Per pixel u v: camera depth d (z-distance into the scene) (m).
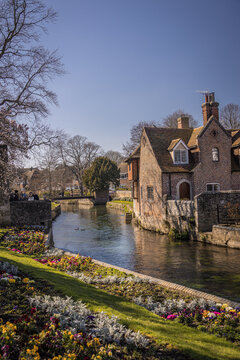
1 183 15.36
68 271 10.36
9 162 14.32
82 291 7.26
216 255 15.80
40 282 7.66
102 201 64.62
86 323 5.11
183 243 19.59
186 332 5.37
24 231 19.36
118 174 65.12
